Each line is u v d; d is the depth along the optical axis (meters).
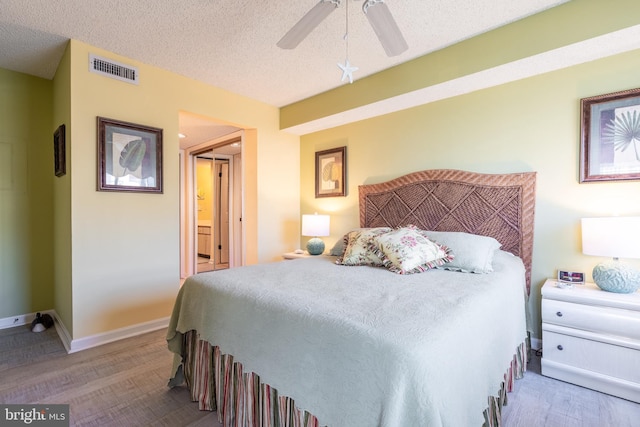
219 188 5.26
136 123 2.74
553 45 2.03
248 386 1.46
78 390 1.88
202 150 5.00
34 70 2.93
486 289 1.59
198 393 1.75
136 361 2.25
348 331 1.08
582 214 2.24
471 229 2.69
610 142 2.12
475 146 2.73
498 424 1.44
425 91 2.72
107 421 1.61
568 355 1.95
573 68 2.26
